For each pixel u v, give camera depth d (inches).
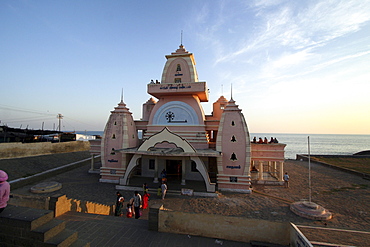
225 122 741.9
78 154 1423.5
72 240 230.7
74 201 408.8
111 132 823.7
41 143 1248.8
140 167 895.1
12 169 889.5
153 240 302.5
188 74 908.0
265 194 679.1
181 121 862.5
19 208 244.1
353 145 5792.3
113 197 628.4
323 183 834.8
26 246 212.2
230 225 311.9
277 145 788.6
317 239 294.5
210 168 896.9
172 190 680.4
